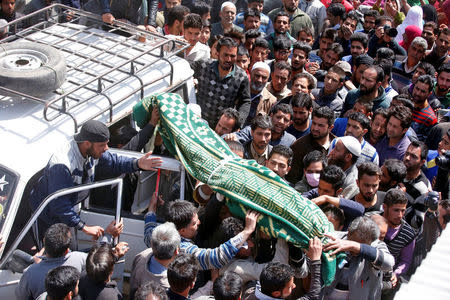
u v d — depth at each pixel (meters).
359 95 7.57
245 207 4.75
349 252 4.64
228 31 8.13
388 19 10.09
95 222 5.19
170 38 6.05
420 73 8.46
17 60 5.30
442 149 6.57
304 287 4.69
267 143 5.97
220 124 6.31
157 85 5.87
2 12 8.68
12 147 4.84
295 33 10.73
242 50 7.75
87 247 5.13
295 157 6.37
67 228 4.56
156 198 5.21
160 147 5.89
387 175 5.72
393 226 5.22
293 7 10.57
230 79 7.11
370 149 6.36
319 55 9.52
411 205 5.54
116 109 5.46
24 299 4.58
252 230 4.61
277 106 6.35
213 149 5.13
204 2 10.66
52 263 4.53
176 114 5.37
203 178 5.00
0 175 4.73
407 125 6.47
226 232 4.58
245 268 4.60
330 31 9.22
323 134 6.20
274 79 7.62
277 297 4.11
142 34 6.57
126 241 5.32
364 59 8.38
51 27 6.60
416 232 5.39
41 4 8.80
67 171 4.86
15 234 4.76
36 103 5.30
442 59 9.77
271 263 4.16
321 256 4.48
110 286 4.37
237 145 5.57
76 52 6.08
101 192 5.19
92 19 6.92
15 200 4.64
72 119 5.16
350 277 4.60
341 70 7.60
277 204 4.62
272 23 10.54
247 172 4.87
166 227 4.41
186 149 5.16
